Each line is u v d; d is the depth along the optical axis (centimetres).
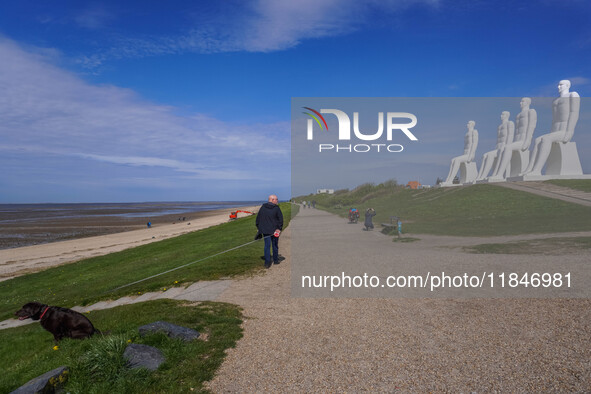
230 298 649
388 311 513
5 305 1070
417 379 338
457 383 326
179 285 813
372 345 415
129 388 337
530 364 349
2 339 591
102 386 339
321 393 324
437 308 511
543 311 470
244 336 461
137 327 493
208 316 531
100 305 773
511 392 307
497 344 396
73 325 484
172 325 462
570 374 327
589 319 436
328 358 390
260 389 335
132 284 945
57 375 341
